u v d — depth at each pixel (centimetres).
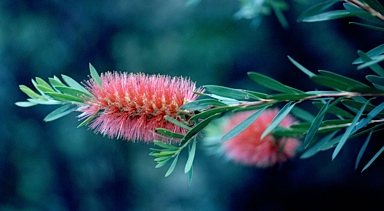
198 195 239
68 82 67
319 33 196
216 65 219
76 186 245
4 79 231
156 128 63
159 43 229
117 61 231
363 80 187
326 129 72
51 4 227
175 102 66
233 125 87
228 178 227
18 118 236
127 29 229
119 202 245
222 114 65
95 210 245
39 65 230
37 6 226
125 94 66
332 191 204
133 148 249
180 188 245
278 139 85
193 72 223
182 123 65
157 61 229
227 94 64
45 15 227
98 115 67
